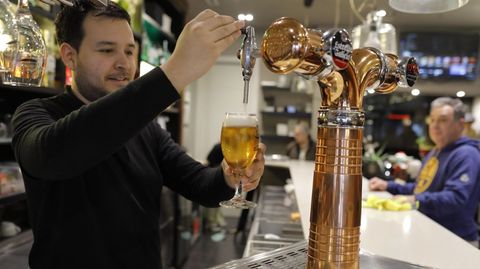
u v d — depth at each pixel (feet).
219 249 13.76
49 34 6.68
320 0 13.99
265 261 2.60
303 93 20.61
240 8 15.51
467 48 17.56
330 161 1.94
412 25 17.69
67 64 3.33
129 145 3.52
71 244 2.99
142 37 9.68
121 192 3.23
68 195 3.01
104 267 3.06
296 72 1.90
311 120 20.18
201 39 1.93
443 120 7.61
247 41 2.00
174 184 3.86
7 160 7.06
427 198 6.70
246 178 2.93
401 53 17.90
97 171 3.15
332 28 1.84
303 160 16.44
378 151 19.24
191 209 13.83
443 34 17.58
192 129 20.36
